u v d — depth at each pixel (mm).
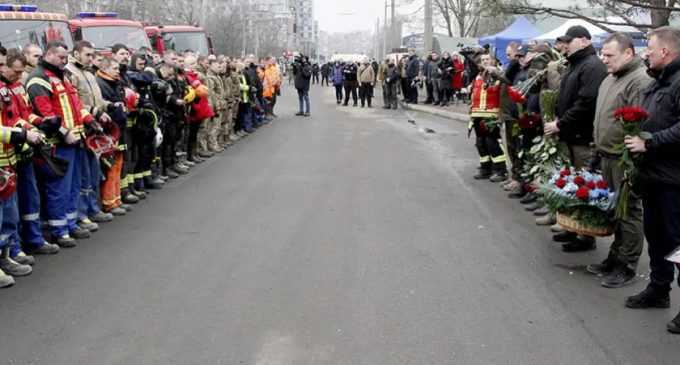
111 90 8133
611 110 5961
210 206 8914
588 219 6207
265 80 21172
